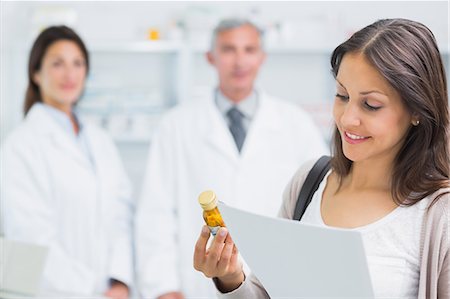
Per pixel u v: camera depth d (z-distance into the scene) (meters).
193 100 2.80
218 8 3.31
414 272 1.21
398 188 1.23
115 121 3.26
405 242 1.21
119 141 3.41
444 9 3.52
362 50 1.16
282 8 3.53
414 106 1.16
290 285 1.16
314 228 1.03
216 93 2.76
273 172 2.65
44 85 2.72
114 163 2.84
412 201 1.22
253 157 2.63
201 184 2.63
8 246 1.99
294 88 3.55
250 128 2.66
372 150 1.19
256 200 2.62
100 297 2.39
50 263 2.52
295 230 1.06
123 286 2.69
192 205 2.65
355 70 1.16
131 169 3.50
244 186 2.61
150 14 3.52
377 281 1.20
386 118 1.16
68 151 2.68
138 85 3.51
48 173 2.64
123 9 3.50
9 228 2.57
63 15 3.31
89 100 3.26
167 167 2.68
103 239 2.70
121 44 3.21
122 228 2.76
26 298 1.94
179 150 2.68
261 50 2.70
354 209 1.28
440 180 1.21
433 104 1.17
